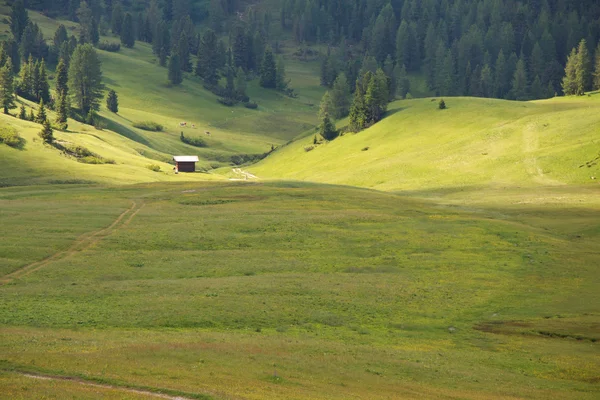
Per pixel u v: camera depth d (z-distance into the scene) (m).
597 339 46.41
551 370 40.25
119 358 36.06
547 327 49.47
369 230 84.81
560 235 83.94
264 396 30.81
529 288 60.78
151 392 30.38
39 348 37.81
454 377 37.78
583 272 66.06
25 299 54.38
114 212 96.56
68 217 90.81
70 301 54.12
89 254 72.00
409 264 69.62
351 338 46.47
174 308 51.88
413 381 36.56
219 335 44.62
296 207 103.06
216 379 33.28
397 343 45.84
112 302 53.78
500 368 40.56
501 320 52.09
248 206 103.88
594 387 37.03
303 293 57.81
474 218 92.75
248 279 62.41
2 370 32.62
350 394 32.66
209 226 86.25
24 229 81.94
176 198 111.44
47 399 28.08
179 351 38.59
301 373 36.00
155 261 69.62
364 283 61.78
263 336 44.94
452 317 53.09
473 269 67.44
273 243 78.44
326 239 80.25
